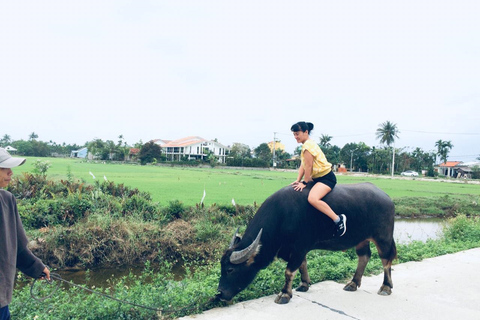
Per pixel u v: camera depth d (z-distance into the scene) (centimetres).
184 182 2933
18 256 309
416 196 2709
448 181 5984
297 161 8912
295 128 499
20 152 9750
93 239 897
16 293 551
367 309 475
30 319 409
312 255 769
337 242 509
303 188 495
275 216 479
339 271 611
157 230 988
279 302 485
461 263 714
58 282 746
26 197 1243
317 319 439
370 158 8931
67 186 1383
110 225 949
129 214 1140
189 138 10188
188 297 482
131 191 1461
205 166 7750
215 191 2275
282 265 634
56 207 1074
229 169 7200
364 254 555
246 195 2075
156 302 459
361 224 511
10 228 283
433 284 581
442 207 2336
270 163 8862
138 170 4812
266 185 3031
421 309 479
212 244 991
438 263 714
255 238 472
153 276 704
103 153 8638
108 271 849
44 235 895
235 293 471
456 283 587
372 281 597
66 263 862
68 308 443
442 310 477
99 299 475
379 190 551
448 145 9506
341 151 9406
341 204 494
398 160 8944
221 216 1236
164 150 9444
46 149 10156
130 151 8969
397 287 565
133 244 912
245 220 1231
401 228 1655
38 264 318
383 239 536
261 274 577
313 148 484
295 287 559
